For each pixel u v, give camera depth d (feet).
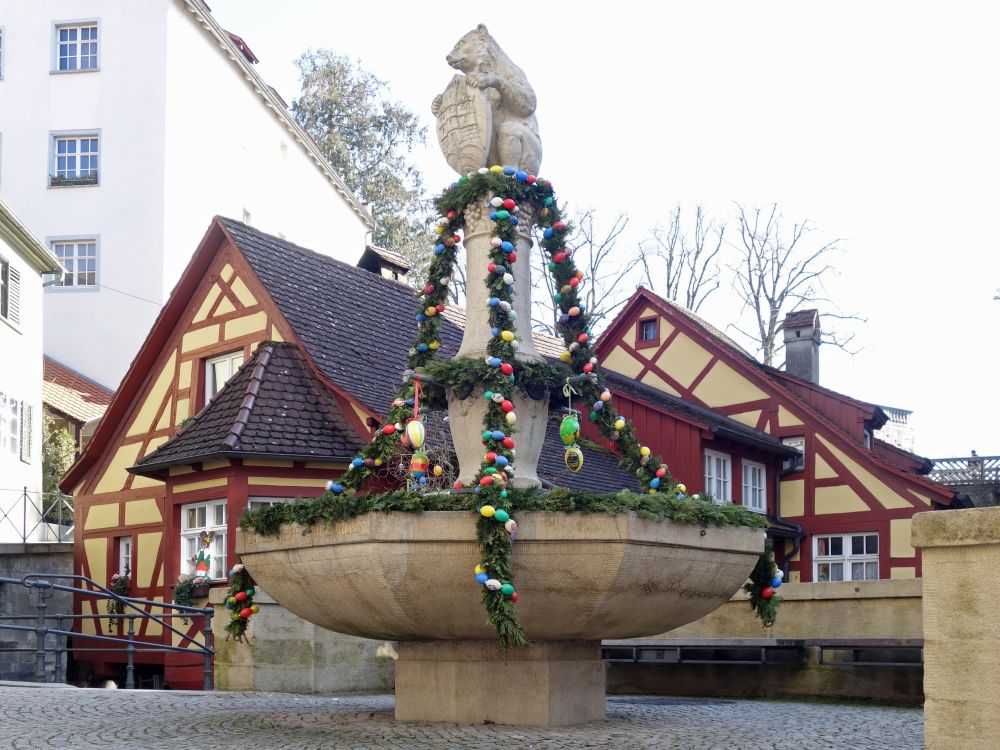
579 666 27.22
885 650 38.32
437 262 28.43
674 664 42.27
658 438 82.33
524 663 26.37
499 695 26.48
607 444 81.35
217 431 57.62
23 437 90.02
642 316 96.27
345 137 158.71
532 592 23.94
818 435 88.58
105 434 70.23
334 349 62.85
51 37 118.01
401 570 23.68
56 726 25.77
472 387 26.40
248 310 64.54
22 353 90.48
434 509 23.91
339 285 70.95
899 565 84.48
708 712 32.55
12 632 62.69
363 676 43.14
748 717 30.73
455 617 24.47
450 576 23.75
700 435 80.64
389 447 27.76
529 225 28.32
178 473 59.77
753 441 84.23
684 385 93.66
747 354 104.42
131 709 30.07
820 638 38.01
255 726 25.98
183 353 67.67
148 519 66.44
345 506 24.03
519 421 27.09
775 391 90.22
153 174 115.34
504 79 28.76
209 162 122.42
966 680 16.81
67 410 103.71
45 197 116.26
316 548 24.86
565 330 28.45
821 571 87.61
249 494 56.49
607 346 97.66
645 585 24.45
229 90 127.03
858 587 39.42
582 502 23.62
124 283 114.52
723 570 26.35
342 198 151.84
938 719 17.01
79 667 67.51
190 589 57.77
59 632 39.60
